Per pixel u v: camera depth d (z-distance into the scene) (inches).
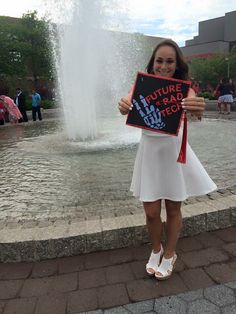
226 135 333.7
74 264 121.3
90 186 191.5
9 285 111.8
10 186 199.2
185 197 108.0
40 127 492.4
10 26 1161.4
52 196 179.6
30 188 193.9
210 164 225.5
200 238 134.3
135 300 102.0
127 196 173.9
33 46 1199.6
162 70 105.2
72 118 339.3
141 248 129.1
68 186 193.6
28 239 123.5
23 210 163.0
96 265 120.1
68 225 133.0
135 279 111.9
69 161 246.4
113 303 101.3
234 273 112.1
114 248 129.1
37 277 115.2
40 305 102.2
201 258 121.2
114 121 484.4
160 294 104.0
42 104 896.9
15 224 147.2
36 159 258.7
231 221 141.9
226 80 585.0
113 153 264.2
